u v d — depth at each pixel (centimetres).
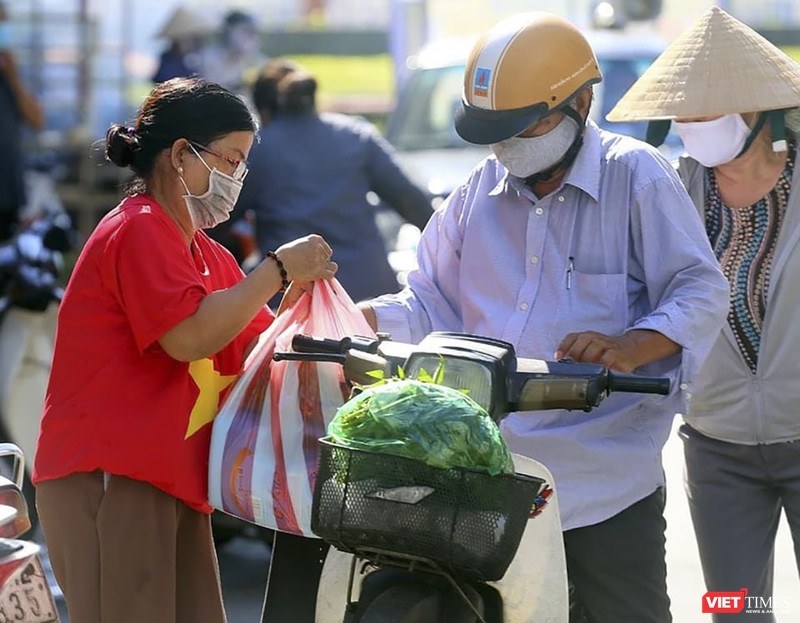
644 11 2947
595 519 996
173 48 3541
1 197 2689
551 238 1017
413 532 782
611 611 1017
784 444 1154
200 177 961
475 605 850
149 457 945
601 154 1012
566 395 873
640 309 1019
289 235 1764
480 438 780
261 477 946
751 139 1091
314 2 6969
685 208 998
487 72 973
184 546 994
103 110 3741
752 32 1116
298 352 939
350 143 1797
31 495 1599
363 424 792
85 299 949
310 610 998
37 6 3581
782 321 1122
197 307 928
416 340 1084
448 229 1081
